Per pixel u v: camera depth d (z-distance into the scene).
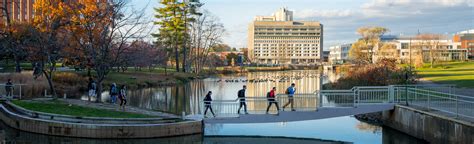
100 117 22.58
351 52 107.38
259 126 27.94
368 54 98.38
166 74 74.19
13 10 90.88
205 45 89.88
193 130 22.53
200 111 32.22
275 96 24.77
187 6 77.25
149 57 64.25
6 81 36.97
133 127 21.34
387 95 26.92
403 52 140.88
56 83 42.34
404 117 23.77
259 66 172.38
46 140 21.22
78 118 22.55
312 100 25.73
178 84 66.19
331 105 25.36
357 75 40.44
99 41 31.59
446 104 22.56
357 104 24.89
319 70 146.88
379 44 106.19
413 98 26.03
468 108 20.19
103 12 32.50
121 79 57.19
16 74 39.06
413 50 112.44
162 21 76.38
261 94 51.66
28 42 35.94
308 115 24.41
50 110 24.89
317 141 23.11
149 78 64.69
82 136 21.50
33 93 36.28
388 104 25.20
